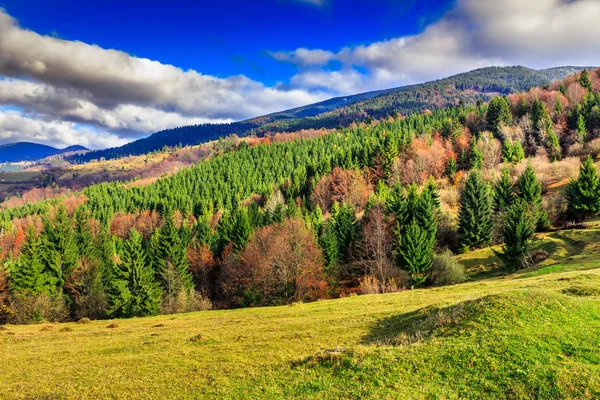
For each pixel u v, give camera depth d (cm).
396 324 2444
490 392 1227
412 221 6625
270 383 1570
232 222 9281
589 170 7006
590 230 6000
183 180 18275
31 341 3097
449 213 8294
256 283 6184
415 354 1572
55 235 6638
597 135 11000
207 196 15038
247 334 2747
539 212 6931
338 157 14062
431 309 2448
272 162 18500
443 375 1381
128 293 5241
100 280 6206
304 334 2561
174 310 5466
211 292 7806
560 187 8869
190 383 1730
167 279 6412
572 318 1716
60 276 6344
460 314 1958
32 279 5825
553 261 4991
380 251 6400
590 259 4434
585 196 6969
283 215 9281
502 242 7169
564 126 11944
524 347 1459
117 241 10731
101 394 1700
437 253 6706
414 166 11350
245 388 1562
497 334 1608
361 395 1295
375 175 12000
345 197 10706
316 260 6556
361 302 3797
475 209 7288
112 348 2669
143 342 2780
